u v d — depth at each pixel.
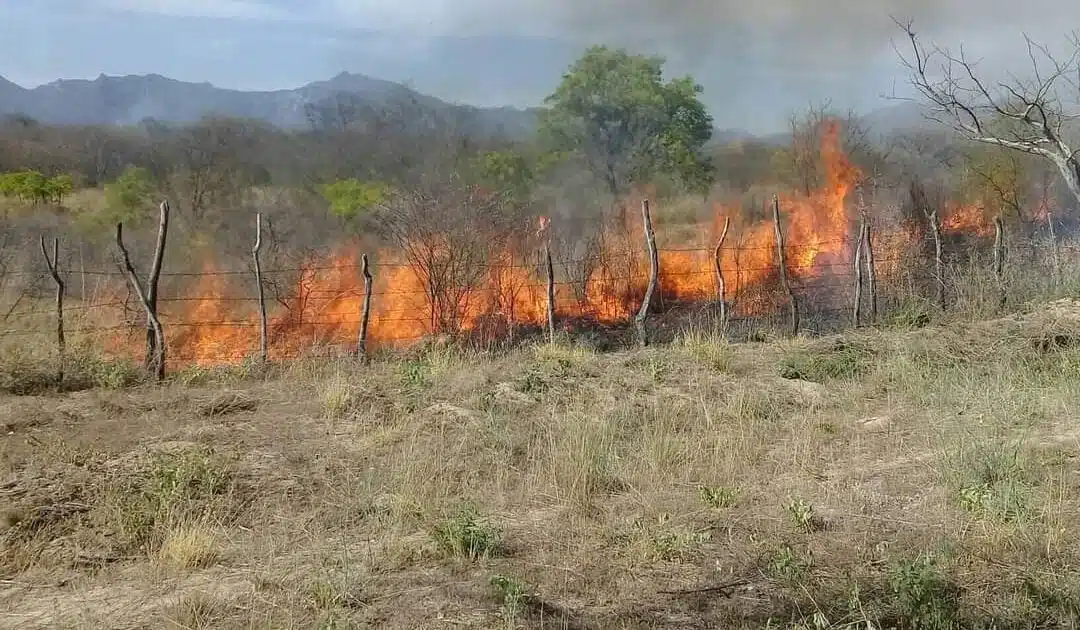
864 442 7.95
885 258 16.67
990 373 9.63
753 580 5.34
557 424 8.26
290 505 6.60
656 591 5.25
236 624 4.87
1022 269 13.80
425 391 9.60
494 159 28.25
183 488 6.63
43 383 10.38
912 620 4.69
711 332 12.51
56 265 11.95
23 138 38.50
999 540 5.57
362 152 33.06
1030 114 12.02
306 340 14.06
